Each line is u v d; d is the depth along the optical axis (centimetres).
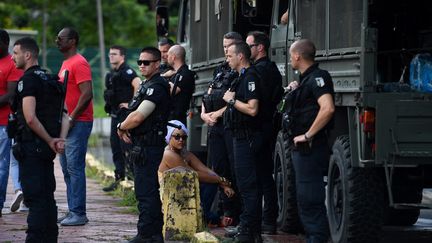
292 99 1762
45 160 1848
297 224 2286
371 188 1950
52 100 1847
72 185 2359
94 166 4134
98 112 7694
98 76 8431
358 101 1895
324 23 2089
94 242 2108
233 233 2102
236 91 1975
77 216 2381
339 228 2025
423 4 2273
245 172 1975
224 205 2328
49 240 1873
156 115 1931
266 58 2030
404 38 2289
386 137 1862
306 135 1734
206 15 2920
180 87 2445
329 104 1720
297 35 2272
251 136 1969
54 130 1847
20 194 2625
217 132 2255
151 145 1930
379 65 2242
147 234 1945
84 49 8462
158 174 2042
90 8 9006
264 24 2717
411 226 2505
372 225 1959
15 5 8731
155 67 1941
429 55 2017
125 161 3206
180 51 2466
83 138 2339
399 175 1989
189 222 2136
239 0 2672
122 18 9119
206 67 2895
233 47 1988
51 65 8275
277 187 2372
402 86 1973
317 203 1758
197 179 2150
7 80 2491
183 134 2253
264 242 2131
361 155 1891
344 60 1978
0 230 2305
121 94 3023
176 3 8919
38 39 8725
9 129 1844
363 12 1883
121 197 3080
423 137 1866
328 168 2067
